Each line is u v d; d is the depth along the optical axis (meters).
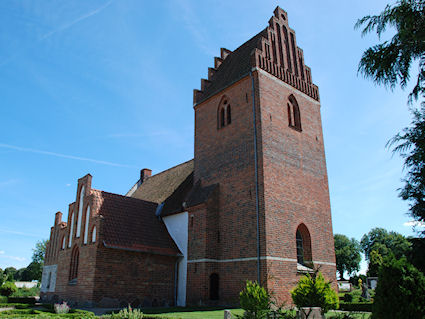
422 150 17.62
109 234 24.61
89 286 22.80
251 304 12.70
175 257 26.91
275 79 26.97
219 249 25.08
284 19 30.55
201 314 18.02
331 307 14.03
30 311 20.44
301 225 25.09
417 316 9.03
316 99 30.53
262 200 22.77
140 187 44.69
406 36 12.78
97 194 27.42
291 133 26.66
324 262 25.59
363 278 75.38
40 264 75.94
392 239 94.25
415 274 9.52
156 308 22.59
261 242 22.05
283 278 21.94
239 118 26.33
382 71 13.42
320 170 28.19
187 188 30.34
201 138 29.75
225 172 26.30
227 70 30.09
